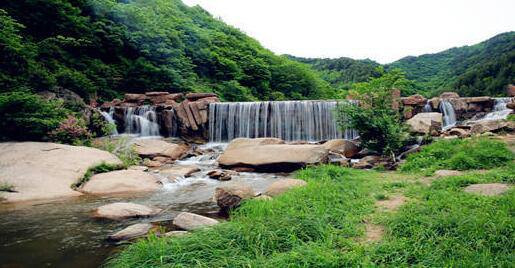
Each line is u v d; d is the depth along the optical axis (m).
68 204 8.46
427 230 4.72
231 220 6.13
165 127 20.64
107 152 12.69
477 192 6.84
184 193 9.76
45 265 5.09
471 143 11.82
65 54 22.09
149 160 14.28
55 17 22.72
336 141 15.11
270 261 4.21
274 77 42.59
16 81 15.07
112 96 23.50
